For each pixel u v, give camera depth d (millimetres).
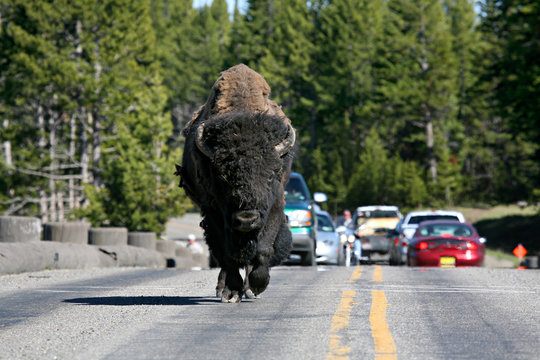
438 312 28266
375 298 32688
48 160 175125
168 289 38250
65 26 173500
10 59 173750
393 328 24438
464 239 76375
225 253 31031
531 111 165250
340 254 87188
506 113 175000
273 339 22719
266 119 27484
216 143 27219
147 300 33000
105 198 160375
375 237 104250
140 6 181625
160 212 158875
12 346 22031
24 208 176250
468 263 75562
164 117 163500
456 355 20188
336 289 37031
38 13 167750
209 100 32438
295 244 72000
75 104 167125
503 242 180625
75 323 26297
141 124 161625
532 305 30562
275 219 30141
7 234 57469
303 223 72188
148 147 161500
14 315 28484
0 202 169000
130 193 155125
